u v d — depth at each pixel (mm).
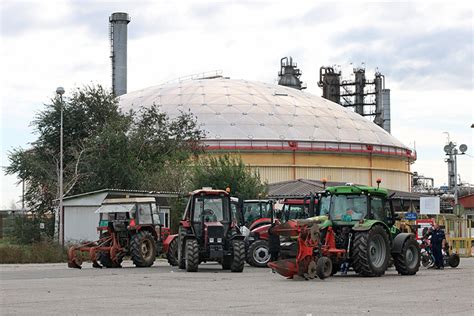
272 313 15000
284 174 81000
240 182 55656
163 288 21500
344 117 90812
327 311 15328
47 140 68812
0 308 16344
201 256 30516
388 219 28891
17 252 40094
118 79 102938
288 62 131125
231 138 80188
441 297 18422
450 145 63656
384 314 14766
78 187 63094
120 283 23594
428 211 47500
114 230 34219
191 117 75938
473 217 71438
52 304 17141
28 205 65875
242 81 95062
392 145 90375
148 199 35125
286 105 87875
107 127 63719
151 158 65500
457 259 33969
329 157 83625
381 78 135000
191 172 58250
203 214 30766
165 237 38000
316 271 25047
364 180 86062
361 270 26359
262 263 34250
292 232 25391
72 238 52562
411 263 27891
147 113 71062
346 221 27281
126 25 103938
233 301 17531
